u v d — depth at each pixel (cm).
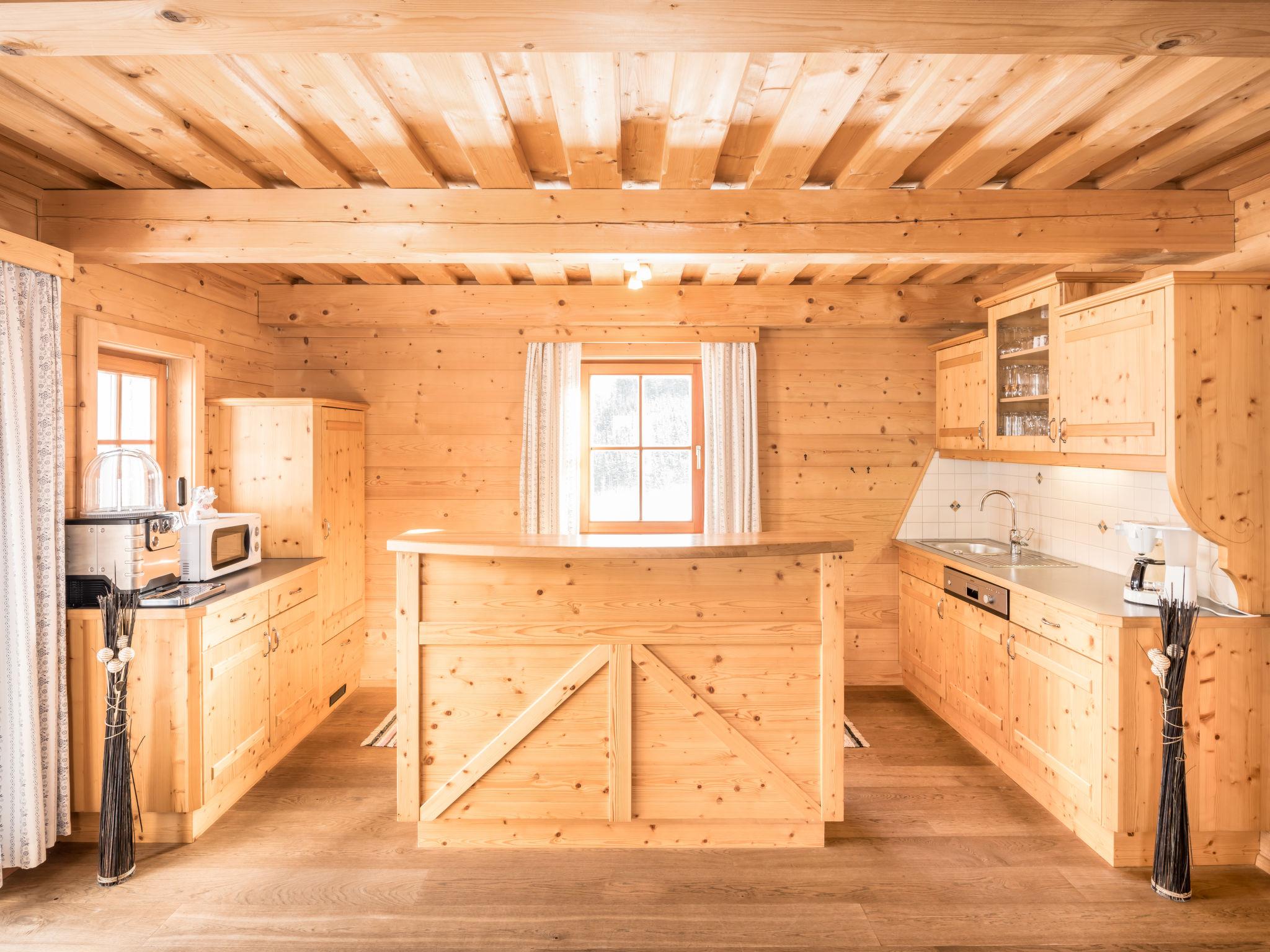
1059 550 423
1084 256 307
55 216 297
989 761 381
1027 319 386
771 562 298
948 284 473
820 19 159
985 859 289
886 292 475
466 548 287
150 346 359
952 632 424
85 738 299
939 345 488
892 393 510
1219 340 275
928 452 510
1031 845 300
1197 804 283
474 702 299
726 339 493
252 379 470
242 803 337
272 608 368
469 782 297
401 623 297
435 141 267
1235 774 283
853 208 298
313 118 241
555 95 223
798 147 260
